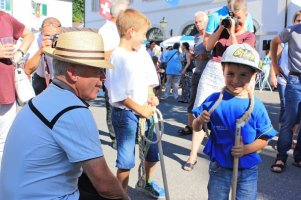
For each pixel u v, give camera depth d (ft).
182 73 38.45
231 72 8.52
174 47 41.34
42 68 15.71
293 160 17.19
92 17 112.78
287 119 15.30
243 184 8.94
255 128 8.74
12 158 6.50
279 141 15.57
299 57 14.92
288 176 15.14
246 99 8.73
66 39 6.56
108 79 10.79
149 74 11.66
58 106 6.40
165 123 25.72
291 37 15.10
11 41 11.91
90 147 6.41
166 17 88.28
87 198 7.25
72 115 6.31
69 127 6.29
